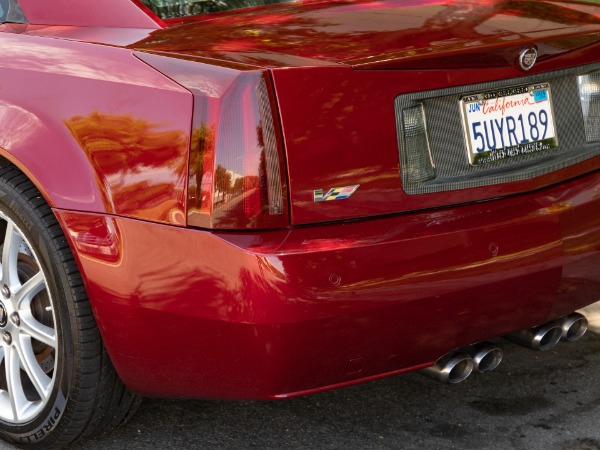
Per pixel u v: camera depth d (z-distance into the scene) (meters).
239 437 3.10
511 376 3.45
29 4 3.08
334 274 2.42
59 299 2.82
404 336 2.56
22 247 3.05
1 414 3.13
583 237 2.82
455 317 2.61
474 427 3.11
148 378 2.73
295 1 3.17
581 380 3.40
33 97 2.80
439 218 2.62
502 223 2.66
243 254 2.40
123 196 2.59
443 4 3.00
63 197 2.70
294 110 2.45
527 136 2.83
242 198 2.43
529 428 3.09
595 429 3.07
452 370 2.76
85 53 2.77
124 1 2.97
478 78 2.71
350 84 2.50
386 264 2.48
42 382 3.01
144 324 2.62
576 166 2.92
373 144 2.54
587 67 2.98
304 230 2.46
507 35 2.75
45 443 3.05
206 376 2.58
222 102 2.44
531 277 2.70
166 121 2.51
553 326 2.90
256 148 2.42
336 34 2.68
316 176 2.47
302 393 2.53
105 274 2.64
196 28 2.84
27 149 2.78
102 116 2.64
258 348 2.43
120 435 3.13
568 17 3.02
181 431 3.14
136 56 2.66
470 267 2.59
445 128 2.67
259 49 2.58
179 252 2.50
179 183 2.49
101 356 2.85
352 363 2.53
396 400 3.30
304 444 3.04
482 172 2.73
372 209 2.55
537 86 2.85
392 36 2.67
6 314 3.06
